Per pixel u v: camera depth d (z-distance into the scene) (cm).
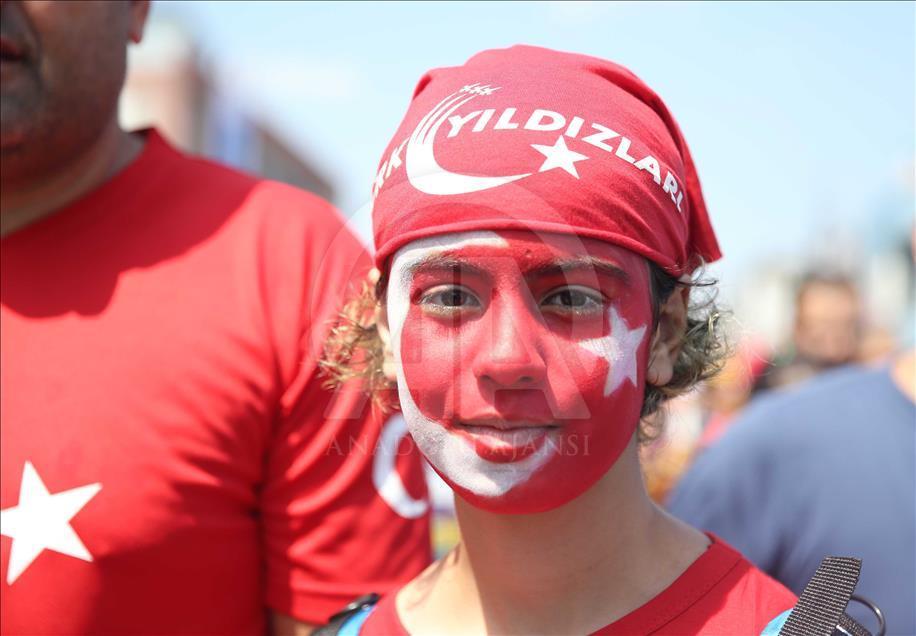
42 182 193
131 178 199
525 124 121
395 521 190
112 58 192
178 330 183
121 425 178
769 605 124
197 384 180
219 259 191
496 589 130
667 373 133
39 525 175
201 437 180
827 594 115
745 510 236
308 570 187
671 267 127
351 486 186
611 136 123
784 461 233
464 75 134
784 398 245
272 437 186
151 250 192
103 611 176
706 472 243
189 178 204
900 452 227
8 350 186
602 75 134
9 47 180
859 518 224
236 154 1029
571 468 118
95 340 184
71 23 183
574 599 127
